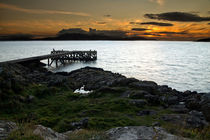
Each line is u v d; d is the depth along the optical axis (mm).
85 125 10289
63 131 9844
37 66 47531
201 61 69500
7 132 5223
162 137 5492
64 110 13930
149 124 10336
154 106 14633
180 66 56938
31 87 19875
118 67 56344
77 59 76062
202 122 10148
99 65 61688
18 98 15383
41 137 5066
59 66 60469
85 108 14062
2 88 16031
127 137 5551
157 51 136000
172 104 15703
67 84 24641
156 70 49938
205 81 36125
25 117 12234
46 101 16500
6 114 12914
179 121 10383
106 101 15281
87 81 30141
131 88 19078
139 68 53812
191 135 6395
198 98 18688
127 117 11797
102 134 6090
